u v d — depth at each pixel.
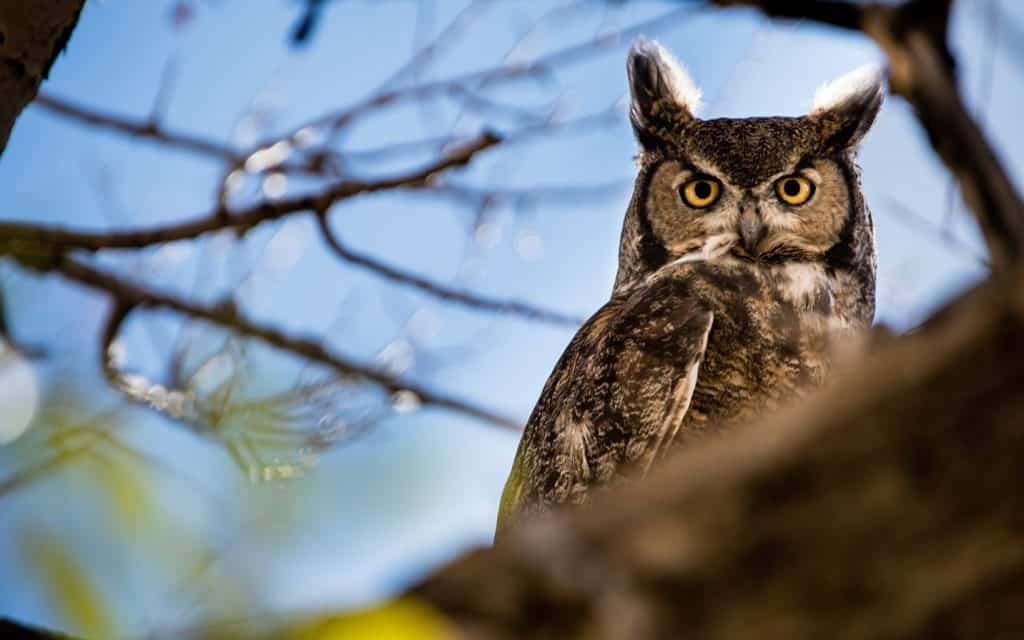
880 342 1.80
